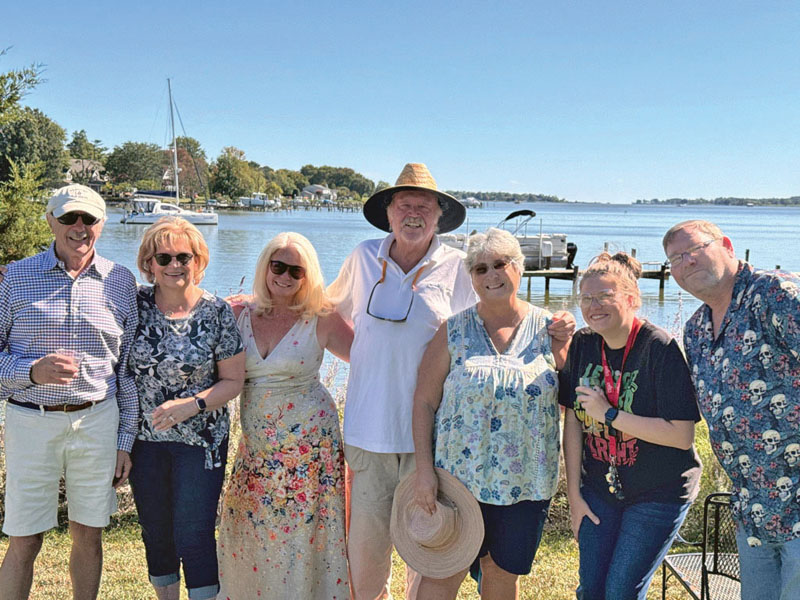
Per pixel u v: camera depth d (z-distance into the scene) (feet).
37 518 9.63
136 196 329.52
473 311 9.83
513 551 9.30
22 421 9.47
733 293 8.11
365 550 10.73
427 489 9.41
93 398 9.60
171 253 9.70
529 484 9.27
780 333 7.64
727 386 8.02
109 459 9.81
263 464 10.63
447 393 9.52
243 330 10.61
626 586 8.50
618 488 8.85
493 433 9.23
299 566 10.64
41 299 9.40
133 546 13.92
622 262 9.03
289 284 10.38
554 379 9.43
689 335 8.72
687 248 8.14
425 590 9.75
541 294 87.51
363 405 10.57
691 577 10.22
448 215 11.72
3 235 23.25
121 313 9.83
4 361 9.24
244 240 153.69
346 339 11.21
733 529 10.87
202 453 10.05
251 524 10.75
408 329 10.43
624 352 8.84
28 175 23.85
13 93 22.33
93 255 9.83
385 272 10.87
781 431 7.76
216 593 10.16
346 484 11.54
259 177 441.27
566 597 12.12
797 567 7.74
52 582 12.34
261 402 10.54
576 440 9.37
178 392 10.00
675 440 8.46
